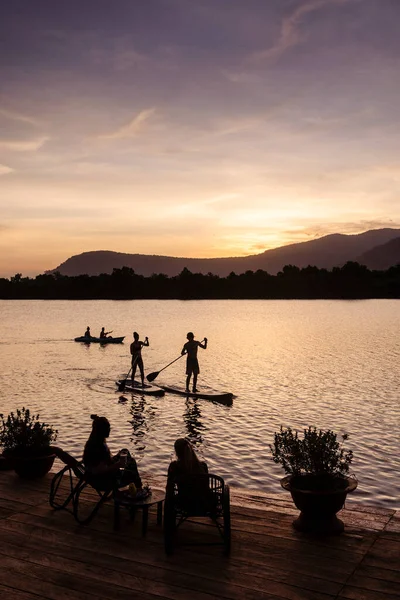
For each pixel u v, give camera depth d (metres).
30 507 7.76
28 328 74.94
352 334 66.12
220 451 15.63
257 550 6.46
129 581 5.83
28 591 5.65
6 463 9.30
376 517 7.34
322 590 5.61
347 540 6.68
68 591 5.65
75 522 7.29
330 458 6.98
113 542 6.73
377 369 34.22
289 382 28.80
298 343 54.00
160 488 8.61
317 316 110.81
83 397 23.73
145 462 14.60
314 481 6.93
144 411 20.91
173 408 21.47
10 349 45.81
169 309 147.12
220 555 6.35
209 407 21.70
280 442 7.16
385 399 23.80
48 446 8.95
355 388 26.83
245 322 90.62
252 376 31.08
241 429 18.22
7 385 27.02
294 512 7.53
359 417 20.08
